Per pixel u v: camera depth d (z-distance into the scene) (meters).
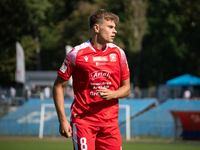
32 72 97.56
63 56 155.50
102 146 12.86
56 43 151.12
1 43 132.00
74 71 12.66
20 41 139.38
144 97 83.62
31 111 59.44
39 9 135.50
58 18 163.00
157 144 47.50
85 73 12.41
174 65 154.38
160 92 82.62
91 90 12.53
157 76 156.50
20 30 135.50
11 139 53.16
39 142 49.50
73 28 142.50
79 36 136.88
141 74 155.25
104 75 12.48
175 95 81.81
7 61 132.50
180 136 51.38
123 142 50.00
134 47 137.50
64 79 12.58
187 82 79.25
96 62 12.40
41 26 154.50
